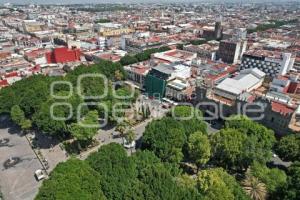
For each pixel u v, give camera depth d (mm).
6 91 142500
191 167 108250
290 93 163375
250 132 109188
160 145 101188
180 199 72312
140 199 71312
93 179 73938
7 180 101062
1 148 121625
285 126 124000
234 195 76938
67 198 65000
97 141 128125
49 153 118750
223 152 101125
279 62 194125
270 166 109750
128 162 83938
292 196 72312
